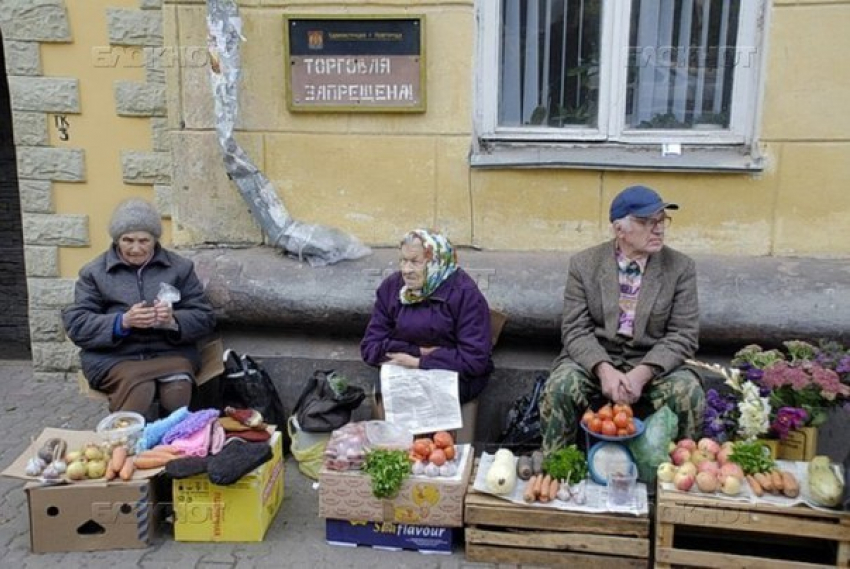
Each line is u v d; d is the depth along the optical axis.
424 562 3.11
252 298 4.16
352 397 3.78
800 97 4.03
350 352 4.18
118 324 3.64
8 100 6.09
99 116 4.84
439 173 4.31
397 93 4.23
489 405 4.02
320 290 4.13
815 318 3.82
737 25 4.15
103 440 3.31
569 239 4.29
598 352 3.42
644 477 3.16
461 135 4.26
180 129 4.42
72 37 4.75
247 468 3.10
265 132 4.37
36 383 5.11
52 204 4.96
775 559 2.95
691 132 4.27
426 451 3.19
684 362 3.46
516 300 4.00
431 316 3.65
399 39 4.18
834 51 3.97
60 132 4.87
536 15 4.32
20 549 3.20
